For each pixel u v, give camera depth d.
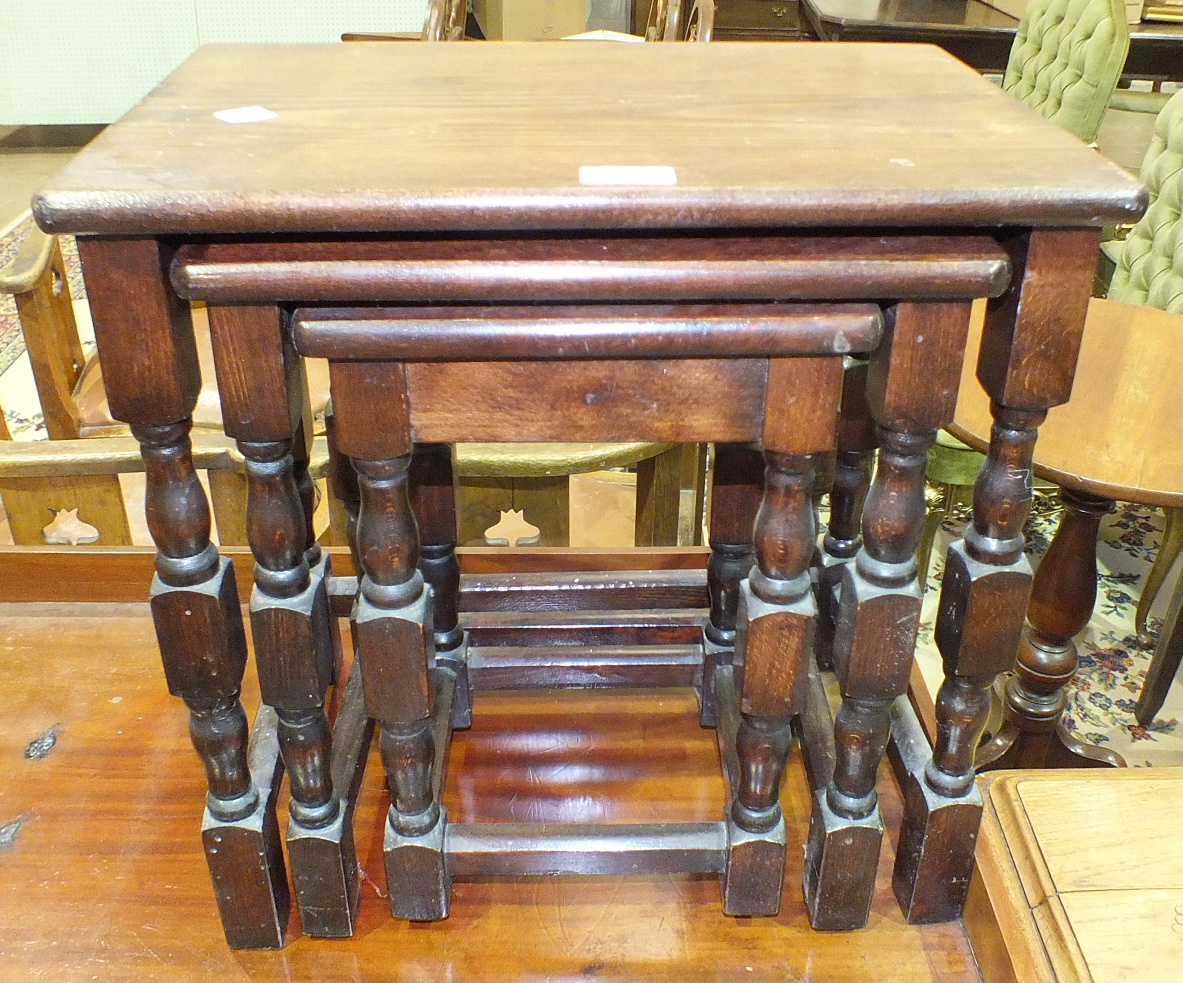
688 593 1.04
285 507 0.66
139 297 0.58
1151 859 0.81
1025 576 0.68
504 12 3.89
